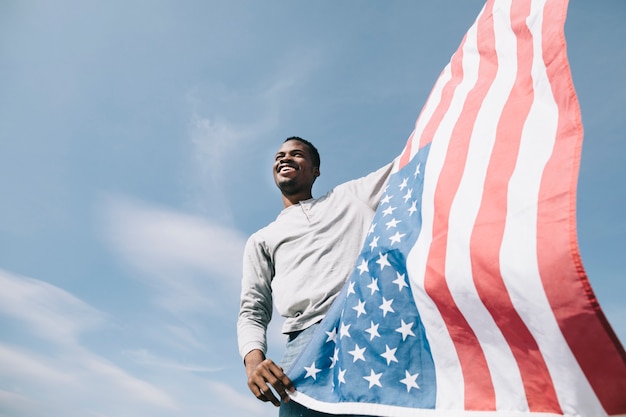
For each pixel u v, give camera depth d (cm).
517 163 217
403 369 224
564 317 172
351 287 262
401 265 245
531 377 187
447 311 217
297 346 269
